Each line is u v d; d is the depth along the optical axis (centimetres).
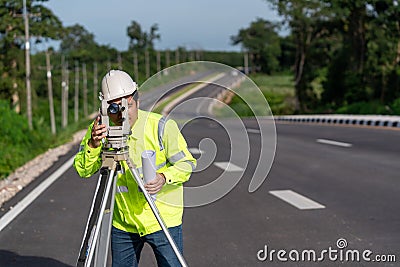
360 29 4812
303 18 5344
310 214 739
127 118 322
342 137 1788
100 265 333
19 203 875
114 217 364
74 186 1038
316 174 1078
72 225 719
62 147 2223
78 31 8144
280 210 770
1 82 3606
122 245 367
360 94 4606
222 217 739
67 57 6862
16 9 3388
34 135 2231
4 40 3400
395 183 933
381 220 692
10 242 642
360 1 4503
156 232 354
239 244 609
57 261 570
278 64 9444
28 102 2747
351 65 4997
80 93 6931
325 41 5769
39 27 3434
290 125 2727
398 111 3375
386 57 4575
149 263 558
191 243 618
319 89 5856
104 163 322
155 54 8819
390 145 1459
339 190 900
